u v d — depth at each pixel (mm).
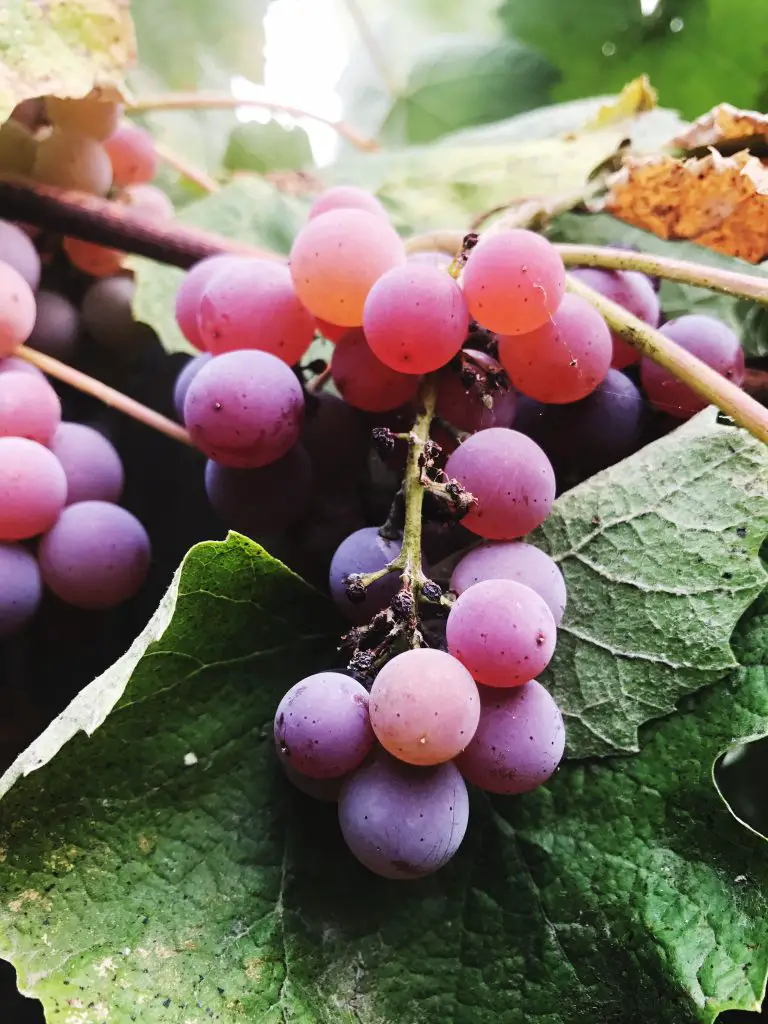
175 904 135
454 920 146
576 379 147
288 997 135
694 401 165
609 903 143
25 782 128
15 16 183
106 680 135
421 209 265
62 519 161
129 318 212
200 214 254
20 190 194
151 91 313
